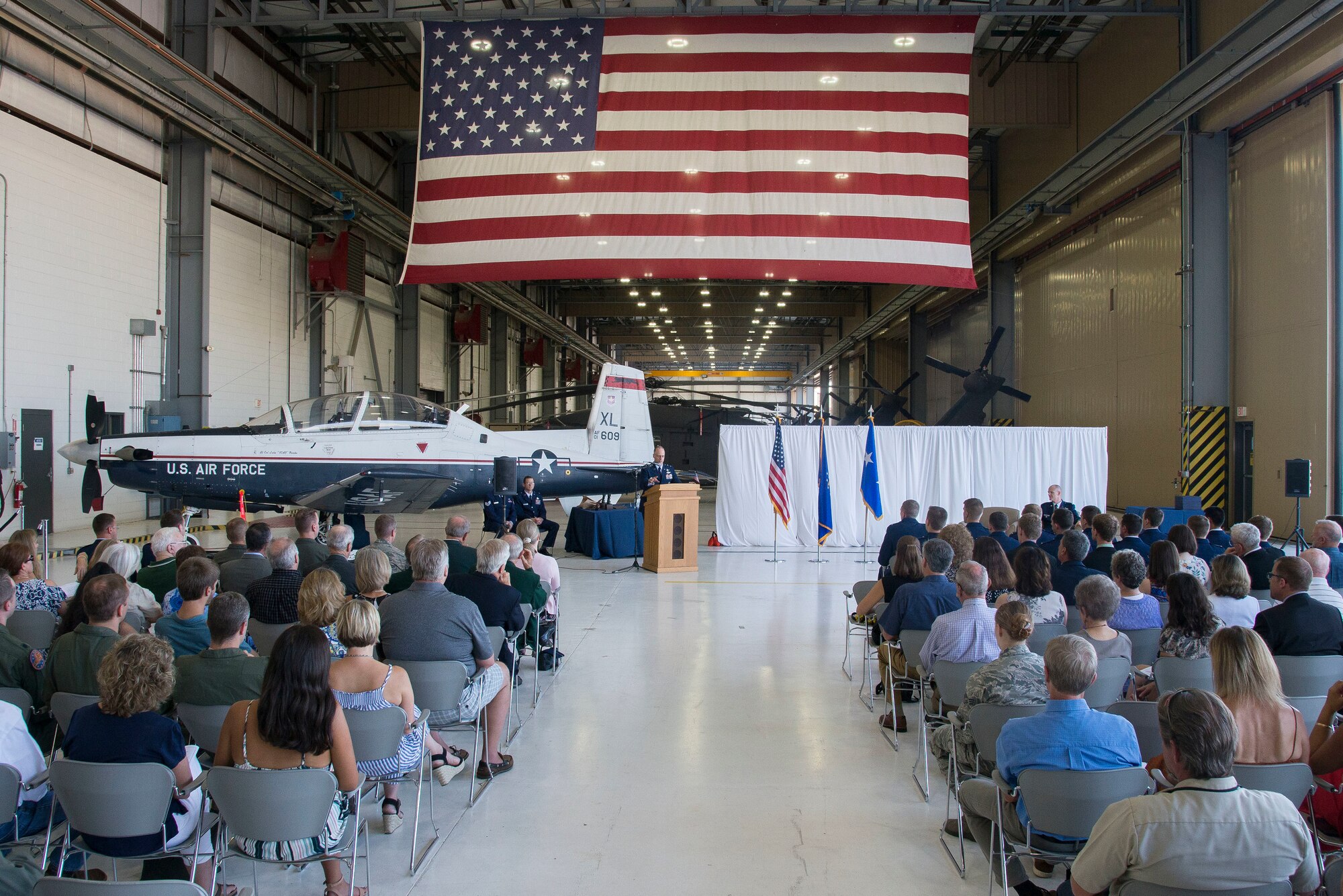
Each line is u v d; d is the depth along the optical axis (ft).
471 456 35.29
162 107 36.27
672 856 10.00
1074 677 7.82
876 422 67.62
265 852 8.07
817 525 39.68
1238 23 32.76
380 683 9.43
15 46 32.76
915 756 13.42
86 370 36.70
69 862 9.34
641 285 102.99
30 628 12.77
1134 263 49.42
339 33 47.47
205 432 31.86
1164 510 36.68
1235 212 39.99
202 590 11.00
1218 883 5.64
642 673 18.19
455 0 36.68
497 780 12.35
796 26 36.55
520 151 36.94
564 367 134.31
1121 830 5.79
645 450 40.42
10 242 32.78
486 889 9.20
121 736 7.68
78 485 36.86
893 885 9.38
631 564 34.86
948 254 36.55
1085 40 49.78
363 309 61.41
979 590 11.90
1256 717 7.79
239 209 47.14
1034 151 58.95
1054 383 61.46
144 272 40.14
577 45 36.86
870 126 36.58
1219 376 40.11
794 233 36.58
